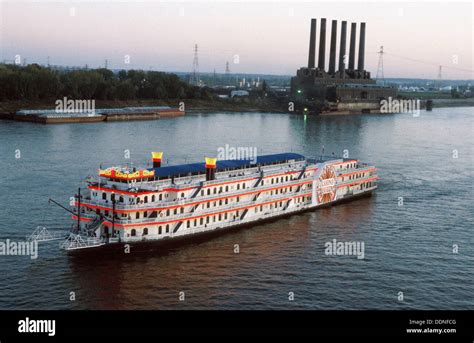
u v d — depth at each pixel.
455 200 167.50
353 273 108.31
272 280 104.25
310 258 115.44
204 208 123.69
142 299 95.69
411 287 102.62
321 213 149.12
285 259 114.50
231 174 135.62
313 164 156.62
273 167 147.25
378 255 118.19
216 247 120.19
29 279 101.19
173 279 103.50
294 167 151.62
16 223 129.50
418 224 141.75
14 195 152.12
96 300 94.81
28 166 191.00
